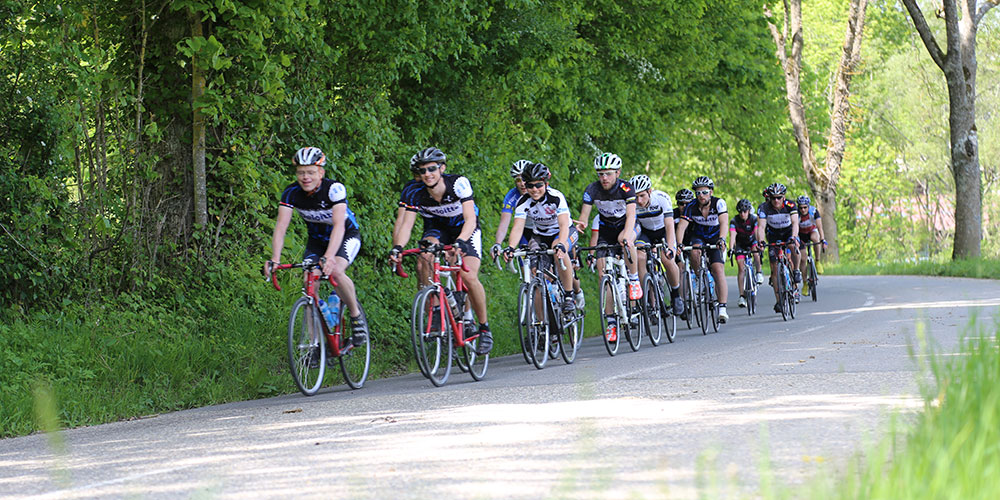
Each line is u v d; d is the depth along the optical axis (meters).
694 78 43.47
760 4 45.91
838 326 23.16
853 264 65.06
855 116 71.44
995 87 93.56
